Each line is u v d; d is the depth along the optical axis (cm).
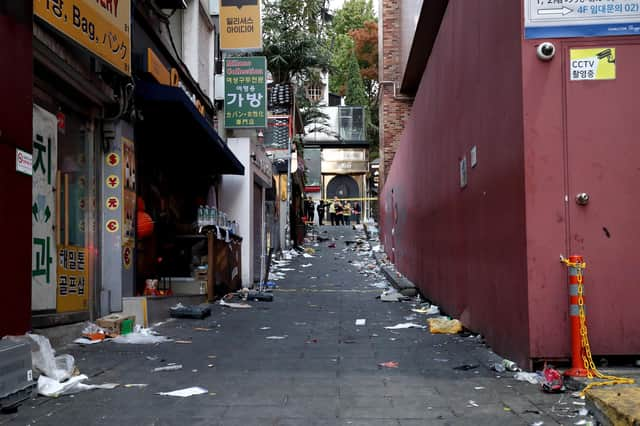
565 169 579
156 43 1116
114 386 546
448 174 1000
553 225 576
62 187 757
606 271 571
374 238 3359
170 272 1242
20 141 572
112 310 868
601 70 580
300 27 2911
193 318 1021
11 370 473
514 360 623
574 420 436
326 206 4775
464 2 847
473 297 830
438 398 505
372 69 5756
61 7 637
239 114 1609
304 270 2098
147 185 1126
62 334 733
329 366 643
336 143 5128
